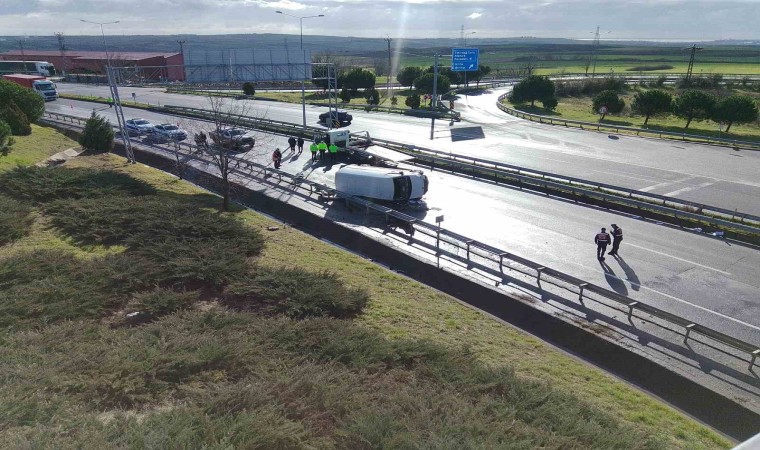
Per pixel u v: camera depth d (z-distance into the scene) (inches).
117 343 444.5
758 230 792.3
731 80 3228.3
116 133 1681.8
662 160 1339.8
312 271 668.7
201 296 588.1
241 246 733.3
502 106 2380.7
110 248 714.2
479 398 400.5
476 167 1213.7
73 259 638.5
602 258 735.1
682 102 1946.4
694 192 1058.1
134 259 640.4
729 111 1838.1
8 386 348.8
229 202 1010.7
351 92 2970.0
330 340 470.6
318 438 328.8
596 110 2294.5
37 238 735.1
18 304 505.4
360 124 1935.3
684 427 410.6
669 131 1793.8
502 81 3759.8
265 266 660.7
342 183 986.7
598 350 528.1
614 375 505.4
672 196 1031.6
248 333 484.7
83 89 3110.2
